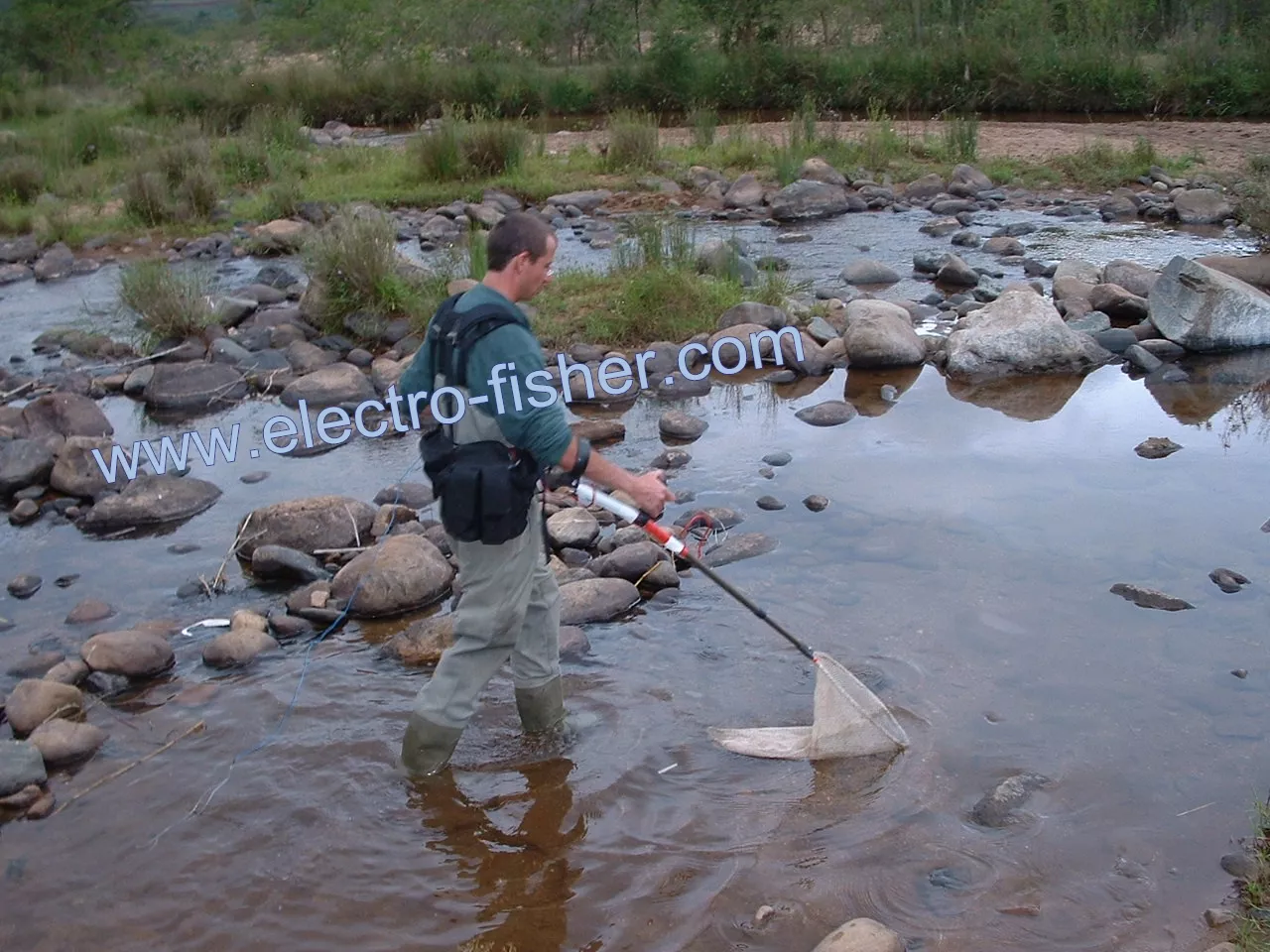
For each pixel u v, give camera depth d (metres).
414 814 3.86
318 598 5.19
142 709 4.50
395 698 4.50
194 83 25.36
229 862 3.67
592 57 28.30
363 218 9.79
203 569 5.65
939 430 6.89
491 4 28.61
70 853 3.73
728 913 3.38
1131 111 20.91
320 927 3.40
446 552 5.66
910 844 3.60
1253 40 21.33
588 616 4.98
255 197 15.00
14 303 11.04
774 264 10.60
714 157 15.79
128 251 12.93
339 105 24.72
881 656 4.54
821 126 18.72
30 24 35.62
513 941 3.33
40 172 16.27
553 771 4.05
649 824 3.77
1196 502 5.75
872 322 8.11
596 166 15.53
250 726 4.36
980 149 16.22
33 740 4.21
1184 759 3.89
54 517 6.35
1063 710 4.17
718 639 4.78
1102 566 5.13
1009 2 23.66
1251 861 3.42
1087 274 9.47
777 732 4.18
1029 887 3.40
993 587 5.00
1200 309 7.96
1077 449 6.51
